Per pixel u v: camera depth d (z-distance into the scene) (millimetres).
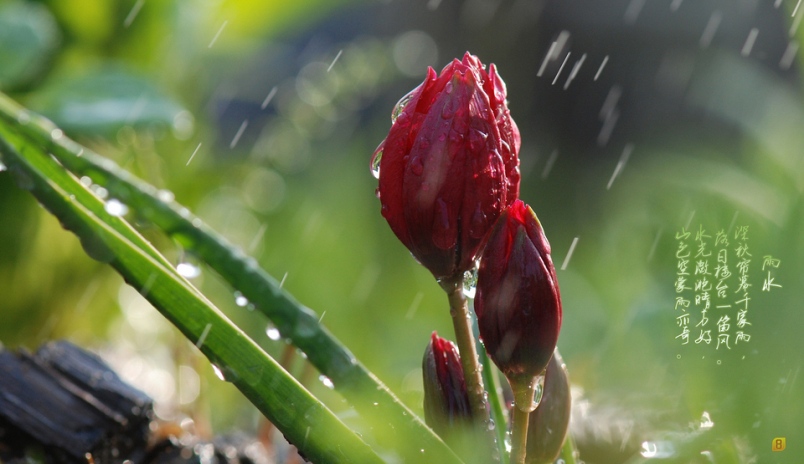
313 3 931
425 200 321
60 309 690
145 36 767
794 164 595
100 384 374
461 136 320
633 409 398
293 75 1351
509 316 318
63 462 360
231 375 323
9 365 371
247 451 407
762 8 1218
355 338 883
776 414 374
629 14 1673
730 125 1153
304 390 324
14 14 646
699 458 364
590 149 1731
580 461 375
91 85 624
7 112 357
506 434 335
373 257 1105
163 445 381
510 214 321
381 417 336
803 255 417
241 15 891
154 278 324
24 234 644
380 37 1728
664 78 1528
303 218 1112
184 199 801
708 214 580
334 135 1377
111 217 341
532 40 1864
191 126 761
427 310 1000
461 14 1858
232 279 365
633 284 724
